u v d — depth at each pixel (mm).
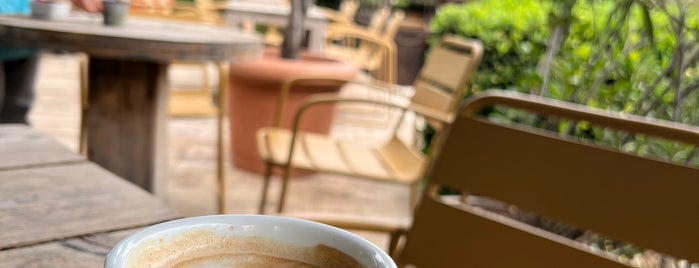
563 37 2137
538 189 987
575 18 2025
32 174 750
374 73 6332
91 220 623
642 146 1977
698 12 2031
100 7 2301
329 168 2016
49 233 585
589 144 955
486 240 1033
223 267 383
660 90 2053
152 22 2494
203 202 2707
